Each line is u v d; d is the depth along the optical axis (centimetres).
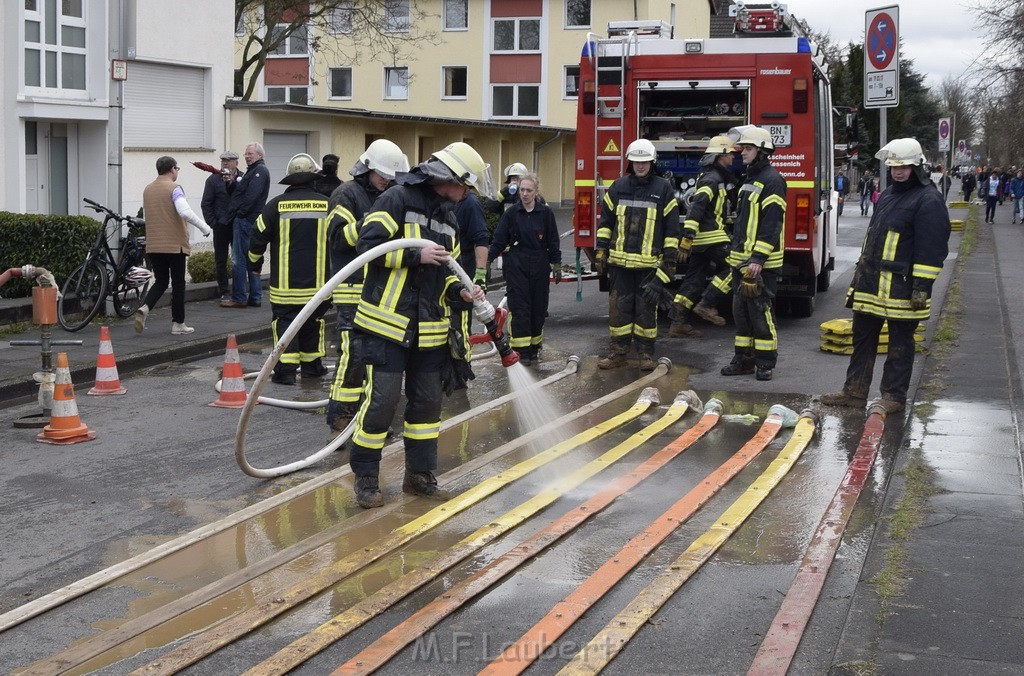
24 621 470
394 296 608
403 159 784
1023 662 422
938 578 510
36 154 1534
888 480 677
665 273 1048
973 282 1727
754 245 994
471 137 3356
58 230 1298
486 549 554
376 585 506
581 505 620
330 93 4328
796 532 579
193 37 1797
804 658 428
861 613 470
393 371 616
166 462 727
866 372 880
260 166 1416
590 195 1340
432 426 639
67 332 1188
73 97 1546
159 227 1181
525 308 1080
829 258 1597
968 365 1041
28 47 1461
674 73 1283
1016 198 3603
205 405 900
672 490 655
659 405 905
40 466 715
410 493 647
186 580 519
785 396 942
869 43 1155
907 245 843
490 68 4206
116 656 434
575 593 488
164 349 1106
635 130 1307
